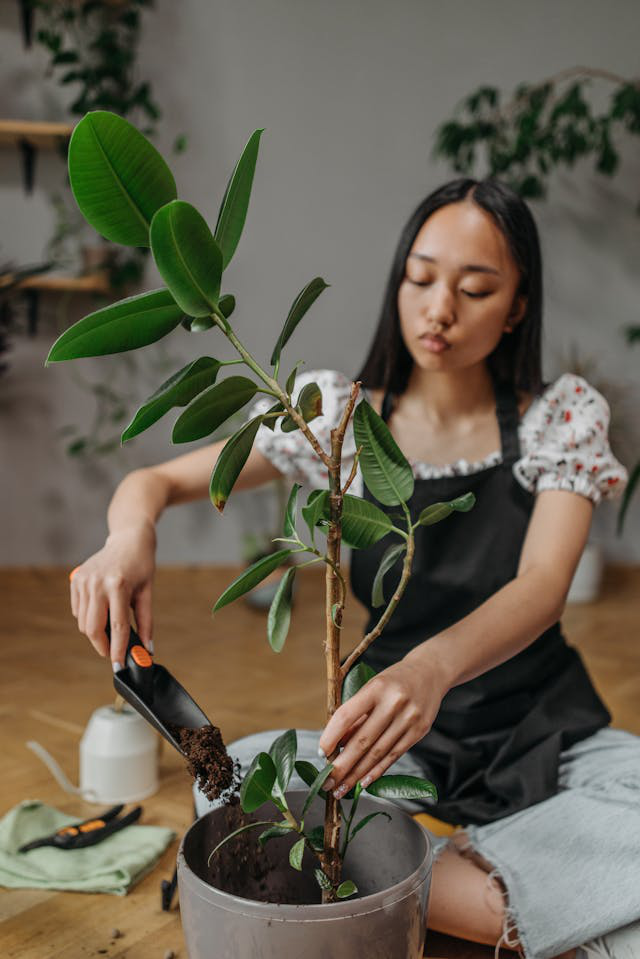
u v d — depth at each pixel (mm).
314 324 3895
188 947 836
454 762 1355
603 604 3570
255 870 952
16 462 3801
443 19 3771
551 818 1237
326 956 762
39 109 3672
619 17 3789
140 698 979
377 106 3799
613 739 1380
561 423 1427
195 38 3703
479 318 1287
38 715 2279
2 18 3619
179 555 3896
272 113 3770
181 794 1807
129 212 746
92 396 3799
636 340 3771
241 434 788
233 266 3834
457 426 1469
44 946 1300
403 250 1351
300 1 3725
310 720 2281
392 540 1433
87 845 1552
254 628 3195
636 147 3861
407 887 800
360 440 851
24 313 3723
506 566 1395
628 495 1973
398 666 913
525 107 3721
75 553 3859
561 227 3922
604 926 1141
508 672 1389
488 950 1300
